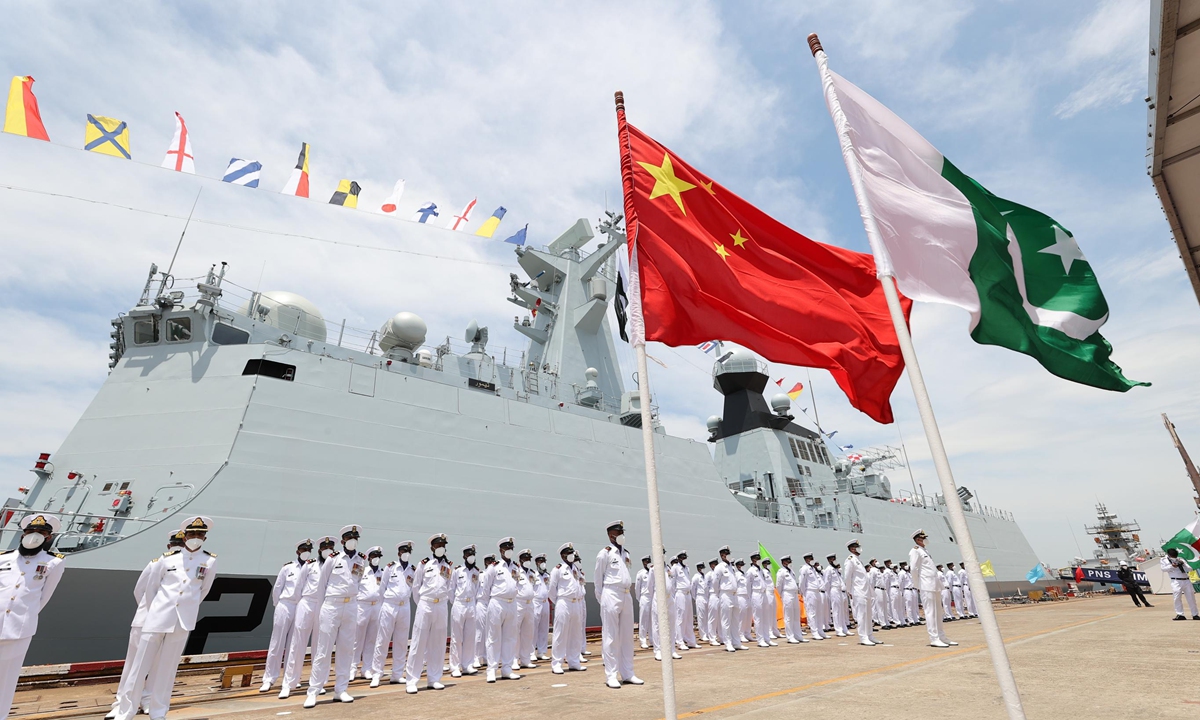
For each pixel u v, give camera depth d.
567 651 9.23
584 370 18.55
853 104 4.73
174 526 9.40
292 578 8.75
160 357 11.88
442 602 8.37
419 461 12.59
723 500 18.52
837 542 21.78
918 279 4.38
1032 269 5.05
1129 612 17.08
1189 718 4.32
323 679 6.89
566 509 14.49
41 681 7.75
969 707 5.11
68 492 10.12
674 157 5.44
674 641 12.27
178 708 6.73
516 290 19.70
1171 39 3.81
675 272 4.91
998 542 32.34
